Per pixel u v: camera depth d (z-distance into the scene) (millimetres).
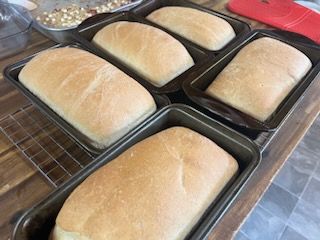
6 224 248
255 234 637
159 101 335
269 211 673
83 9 563
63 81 323
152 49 392
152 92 338
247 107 336
